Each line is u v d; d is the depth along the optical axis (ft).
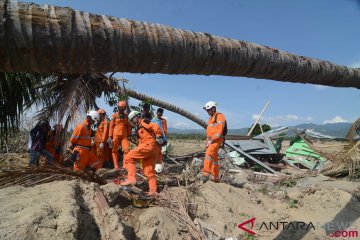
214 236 16.24
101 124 32.45
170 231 16.10
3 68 3.76
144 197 18.38
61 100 30.12
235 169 32.78
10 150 35.96
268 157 38.81
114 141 28.68
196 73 4.91
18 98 30.19
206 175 23.57
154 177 20.31
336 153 31.45
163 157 37.50
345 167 29.27
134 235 15.11
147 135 20.26
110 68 4.17
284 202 22.18
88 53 3.85
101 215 13.64
